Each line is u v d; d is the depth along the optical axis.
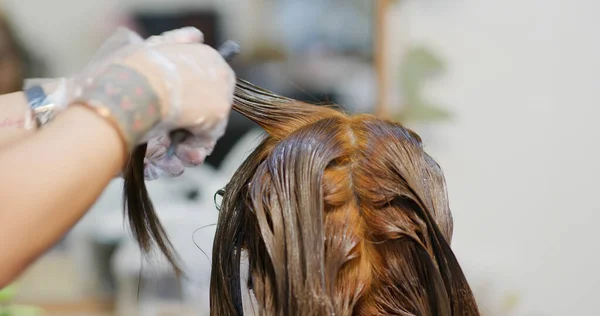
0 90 1.73
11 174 0.43
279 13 1.91
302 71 1.88
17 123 0.62
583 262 1.79
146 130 0.48
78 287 1.95
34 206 0.43
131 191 0.63
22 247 0.44
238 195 0.62
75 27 1.96
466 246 1.80
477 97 1.79
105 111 0.46
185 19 1.96
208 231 1.45
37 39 1.90
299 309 0.54
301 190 0.56
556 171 1.79
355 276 0.58
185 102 0.49
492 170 1.81
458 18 1.76
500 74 1.77
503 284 1.74
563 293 1.80
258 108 0.66
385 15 1.79
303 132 0.61
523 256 1.80
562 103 1.76
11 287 1.22
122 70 0.48
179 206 1.64
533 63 1.75
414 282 0.59
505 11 1.74
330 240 0.57
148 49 0.50
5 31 1.77
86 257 1.94
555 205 1.80
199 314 1.64
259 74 1.90
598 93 1.74
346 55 1.86
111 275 1.93
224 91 0.52
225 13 1.97
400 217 0.59
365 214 0.58
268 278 0.57
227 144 1.73
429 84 1.80
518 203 1.80
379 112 1.81
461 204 1.82
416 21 1.79
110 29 1.97
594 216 1.78
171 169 0.65
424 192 0.61
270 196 0.57
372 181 0.59
